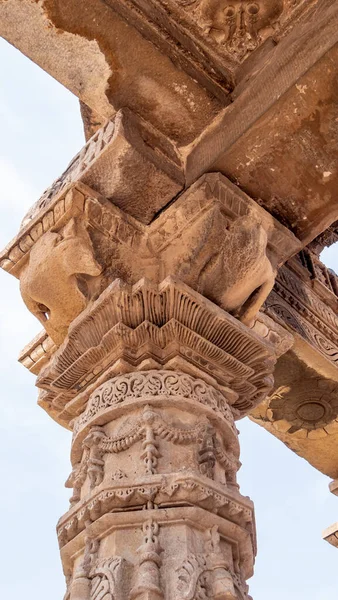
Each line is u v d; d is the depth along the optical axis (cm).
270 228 607
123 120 588
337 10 539
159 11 583
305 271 851
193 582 471
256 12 589
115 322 583
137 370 578
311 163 582
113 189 598
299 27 571
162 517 503
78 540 525
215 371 595
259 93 573
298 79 546
